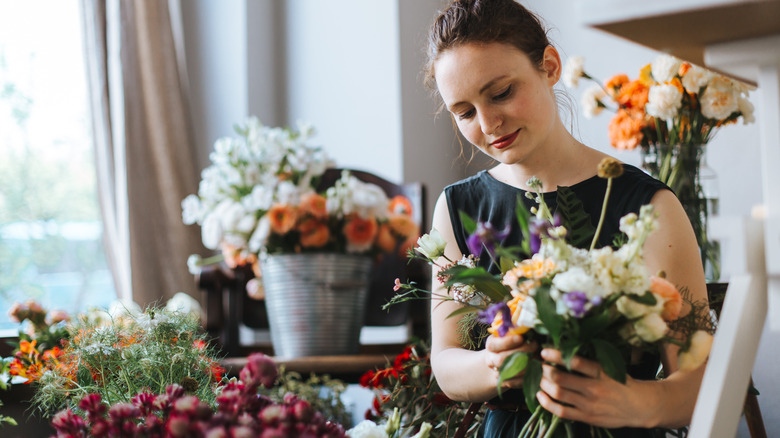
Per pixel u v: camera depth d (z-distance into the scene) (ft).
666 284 2.96
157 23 11.19
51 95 10.73
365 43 11.56
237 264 7.66
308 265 7.09
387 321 8.41
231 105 11.81
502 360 3.07
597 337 2.95
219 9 11.96
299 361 6.74
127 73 10.94
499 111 3.84
